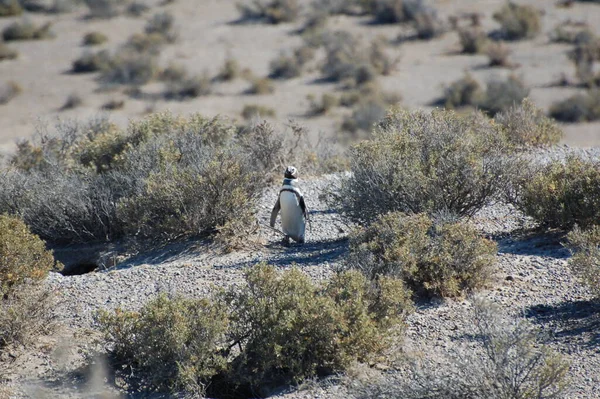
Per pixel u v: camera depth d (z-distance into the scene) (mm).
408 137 41469
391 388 23234
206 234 44906
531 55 180250
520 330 23656
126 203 44906
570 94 147500
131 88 170375
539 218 37031
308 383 25234
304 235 43906
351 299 27125
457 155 39406
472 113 58375
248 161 49719
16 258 30969
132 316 27219
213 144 52500
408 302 28484
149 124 55656
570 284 31312
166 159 47656
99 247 46719
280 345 25844
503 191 39750
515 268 33406
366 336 26047
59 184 49219
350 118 140875
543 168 41531
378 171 38875
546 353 22938
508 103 130250
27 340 28656
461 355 25031
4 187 49688
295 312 26188
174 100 164750
